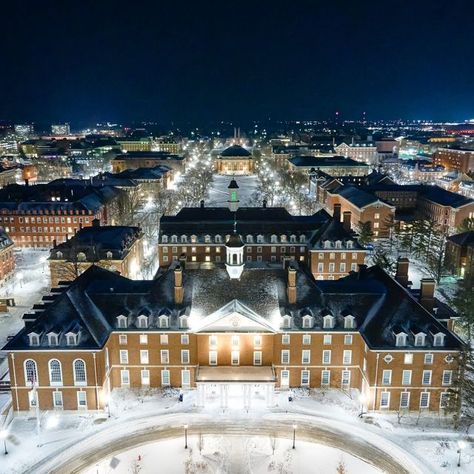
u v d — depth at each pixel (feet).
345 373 272.72
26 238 578.66
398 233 580.71
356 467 218.18
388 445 232.12
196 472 214.48
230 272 281.13
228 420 249.55
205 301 273.75
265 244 461.37
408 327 253.03
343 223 483.10
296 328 265.75
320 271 445.37
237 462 221.05
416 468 217.77
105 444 232.73
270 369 266.57
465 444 232.32
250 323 265.13
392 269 457.27
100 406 253.44
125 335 267.39
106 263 411.34
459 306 331.36
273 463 220.23
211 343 268.00
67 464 219.82
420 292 284.41
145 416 252.21
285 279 282.36
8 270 457.27
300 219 492.54
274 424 246.68
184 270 285.23
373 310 271.08
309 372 272.72
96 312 268.41
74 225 575.79
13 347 246.27
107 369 259.60
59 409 254.47
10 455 225.35
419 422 249.34
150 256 527.81
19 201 606.55
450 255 470.39
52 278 416.26
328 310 270.26
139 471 215.92
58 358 248.11
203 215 498.69
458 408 244.63
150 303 273.95
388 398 254.68
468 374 280.10
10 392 272.10
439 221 617.62
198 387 258.16
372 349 246.68
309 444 232.73
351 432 241.14
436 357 248.93
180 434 239.91
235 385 266.77
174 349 269.03
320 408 258.78
